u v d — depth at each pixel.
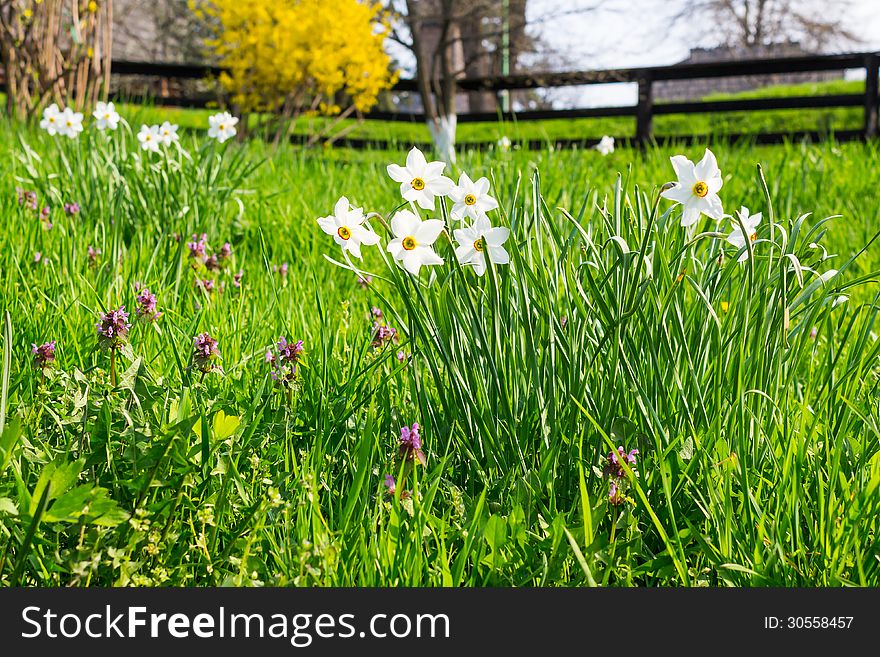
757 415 1.95
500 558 1.67
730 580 1.65
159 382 2.20
